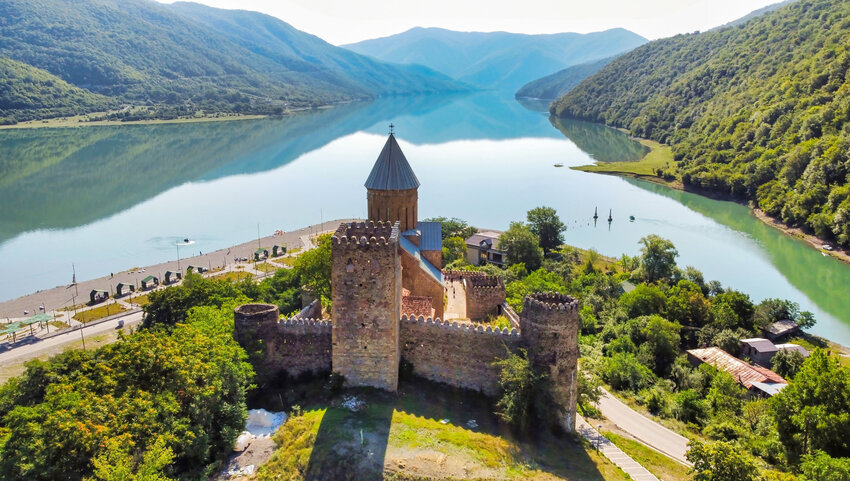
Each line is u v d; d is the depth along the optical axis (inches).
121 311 4424.2
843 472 1764.3
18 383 2662.4
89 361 2566.4
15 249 6378.0
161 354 1882.4
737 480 1710.1
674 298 4156.0
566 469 1800.0
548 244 6038.4
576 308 1996.8
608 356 3462.1
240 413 1904.5
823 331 4200.3
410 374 2174.0
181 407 1792.6
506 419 1929.1
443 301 2871.6
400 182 3038.9
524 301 2047.2
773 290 5049.2
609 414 2667.3
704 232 6973.4
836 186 6402.6
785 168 7475.4
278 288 4045.3
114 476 1412.4
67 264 5871.1
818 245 6225.4
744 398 2979.8
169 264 5654.5
